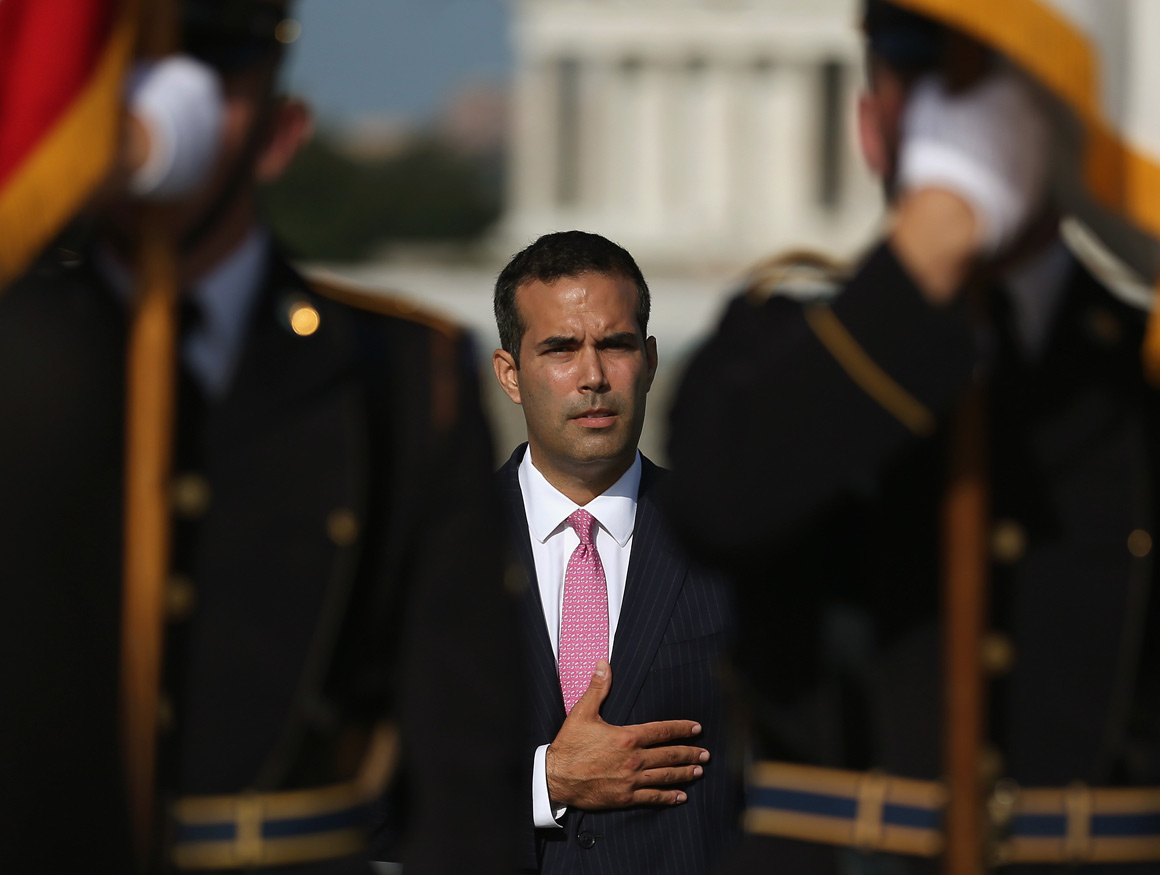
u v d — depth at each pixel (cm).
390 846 1177
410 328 1117
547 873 1446
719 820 1469
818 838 999
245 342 1045
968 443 930
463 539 1091
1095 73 805
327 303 1088
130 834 963
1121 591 979
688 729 1463
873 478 968
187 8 951
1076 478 988
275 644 1023
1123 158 839
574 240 1520
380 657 1090
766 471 873
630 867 1438
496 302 1568
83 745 968
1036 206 862
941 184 838
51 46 841
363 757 1088
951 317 844
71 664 968
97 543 980
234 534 1024
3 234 833
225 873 1010
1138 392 1005
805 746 1013
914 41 887
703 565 980
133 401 930
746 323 979
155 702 942
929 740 968
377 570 1066
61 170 830
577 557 1515
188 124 876
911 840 971
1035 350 1005
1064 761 979
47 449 974
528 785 1442
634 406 1505
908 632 973
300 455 1042
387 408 1078
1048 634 975
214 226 1005
